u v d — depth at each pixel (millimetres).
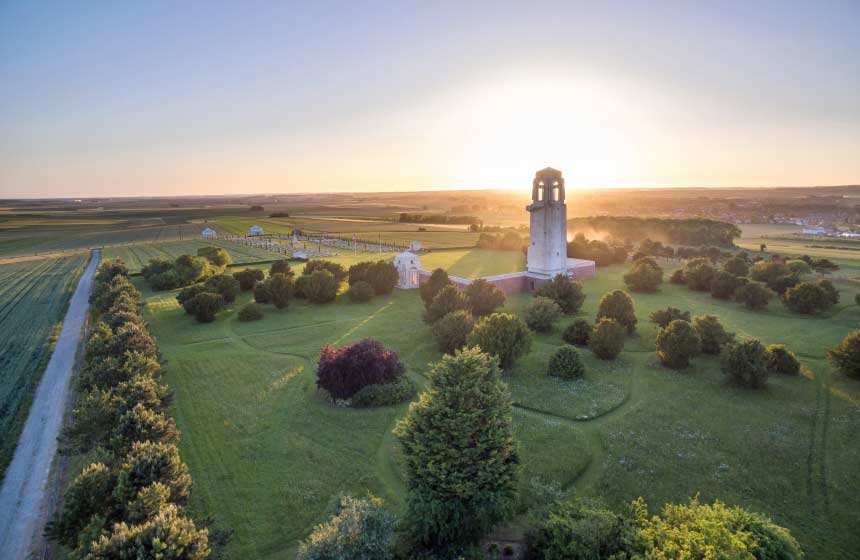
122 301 56094
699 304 66500
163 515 18219
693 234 137500
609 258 97875
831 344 48062
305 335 54750
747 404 35438
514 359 41844
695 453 29094
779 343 48688
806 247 129250
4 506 25703
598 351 45344
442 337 46625
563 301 60469
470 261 101562
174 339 54156
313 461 29281
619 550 18031
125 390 29750
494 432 22438
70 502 19953
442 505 20906
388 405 36469
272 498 25922
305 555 17609
